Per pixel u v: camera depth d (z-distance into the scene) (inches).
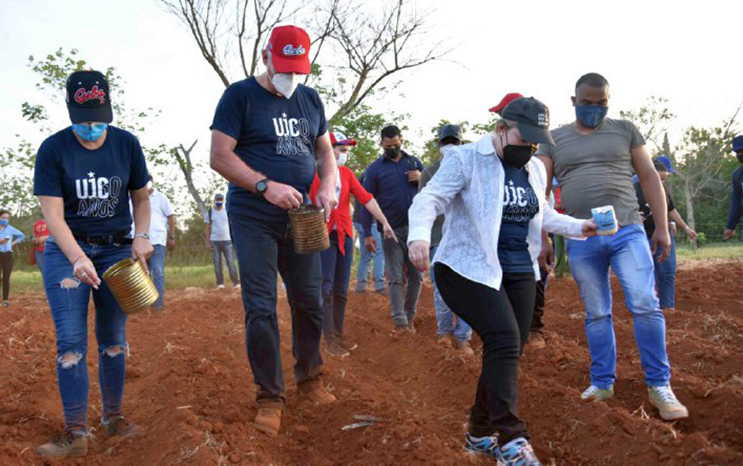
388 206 293.9
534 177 146.5
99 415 181.2
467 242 139.7
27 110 724.0
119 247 159.6
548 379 200.4
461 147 142.5
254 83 166.2
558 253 454.6
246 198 166.1
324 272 259.6
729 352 230.7
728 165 1807.3
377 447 149.1
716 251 738.2
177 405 176.1
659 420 167.5
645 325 177.8
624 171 185.2
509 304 137.3
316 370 186.2
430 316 340.2
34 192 150.2
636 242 180.7
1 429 161.8
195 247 1087.0
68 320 153.0
